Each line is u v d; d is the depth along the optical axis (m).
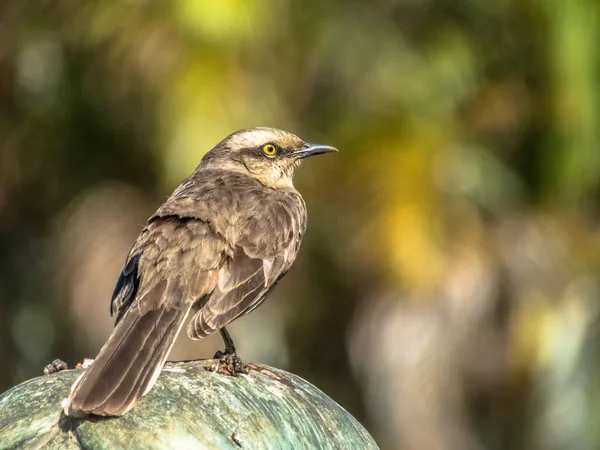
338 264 15.25
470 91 15.81
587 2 15.80
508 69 16.02
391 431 15.06
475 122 15.88
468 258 14.79
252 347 15.31
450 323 14.76
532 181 16.16
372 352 14.94
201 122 14.08
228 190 7.90
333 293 15.58
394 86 15.37
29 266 16.34
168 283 7.11
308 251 15.40
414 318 14.66
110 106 15.10
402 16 15.80
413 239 14.60
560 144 15.94
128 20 14.70
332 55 15.38
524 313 15.65
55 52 15.55
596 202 16.39
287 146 9.02
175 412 5.83
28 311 16.03
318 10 15.52
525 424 15.88
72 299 15.30
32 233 16.48
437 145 15.12
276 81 14.87
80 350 15.49
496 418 15.62
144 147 15.16
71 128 15.79
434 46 15.74
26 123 16.00
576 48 15.70
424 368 14.80
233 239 7.51
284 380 6.57
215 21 14.23
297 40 15.20
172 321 6.98
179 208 7.54
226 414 5.92
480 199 15.17
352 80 15.42
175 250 7.23
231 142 8.90
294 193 8.44
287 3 15.06
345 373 15.98
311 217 15.26
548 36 15.79
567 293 15.95
